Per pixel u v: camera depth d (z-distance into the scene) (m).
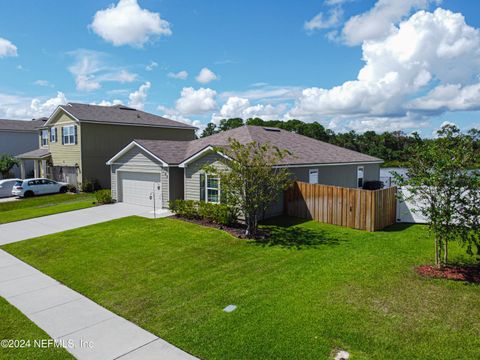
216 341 6.02
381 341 5.81
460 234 8.51
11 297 8.31
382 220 14.27
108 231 14.38
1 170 35.06
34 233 14.88
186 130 34.16
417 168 9.03
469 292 7.61
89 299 8.07
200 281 8.81
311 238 12.70
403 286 8.01
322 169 19.64
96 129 27.89
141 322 6.87
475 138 8.36
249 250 11.32
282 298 7.58
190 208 16.02
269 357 5.49
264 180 13.06
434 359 5.32
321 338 5.95
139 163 20.17
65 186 28.89
